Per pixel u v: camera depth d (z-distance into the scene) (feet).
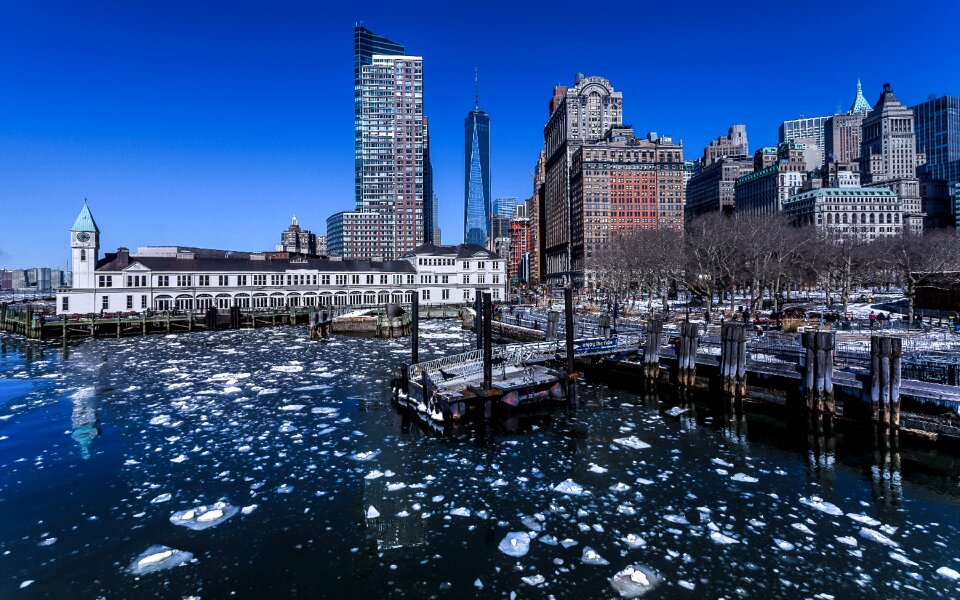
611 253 428.15
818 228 437.99
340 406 124.77
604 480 78.28
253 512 69.05
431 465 85.76
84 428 106.93
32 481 79.46
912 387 90.58
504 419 112.37
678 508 68.54
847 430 98.53
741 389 118.21
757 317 216.13
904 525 63.46
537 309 341.62
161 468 84.94
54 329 270.87
